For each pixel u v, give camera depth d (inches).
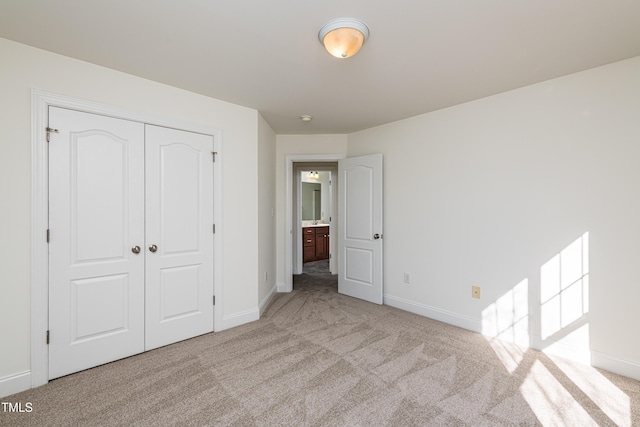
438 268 124.5
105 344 88.2
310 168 217.5
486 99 109.9
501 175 106.3
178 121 102.0
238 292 119.9
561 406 69.4
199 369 85.2
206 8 60.9
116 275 90.3
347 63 84.7
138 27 67.6
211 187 111.6
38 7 60.2
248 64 85.4
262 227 136.4
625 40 72.4
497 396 72.9
